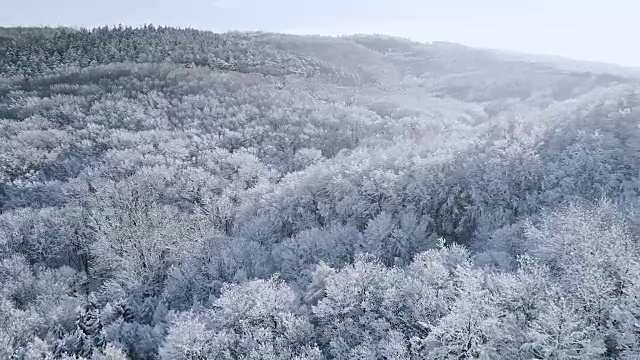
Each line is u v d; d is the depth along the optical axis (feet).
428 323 76.18
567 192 134.51
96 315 121.19
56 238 178.29
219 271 145.79
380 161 184.24
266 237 171.53
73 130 312.71
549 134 162.40
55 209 193.06
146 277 153.17
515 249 114.32
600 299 70.33
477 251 128.26
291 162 275.80
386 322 86.33
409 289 90.53
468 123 302.04
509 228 122.21
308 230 154.51
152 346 114.42
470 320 71.92
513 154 153.28
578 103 190.60
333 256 140.67
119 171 249.14
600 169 135.13
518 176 146.30
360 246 143.54
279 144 303.89
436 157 168.55
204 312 117.70
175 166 249.75
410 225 144.05
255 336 91.50
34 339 101.76
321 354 84.94
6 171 249.96
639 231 93.35
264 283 109.40
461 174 156.76
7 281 139.74
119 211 179.73
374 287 95.09
